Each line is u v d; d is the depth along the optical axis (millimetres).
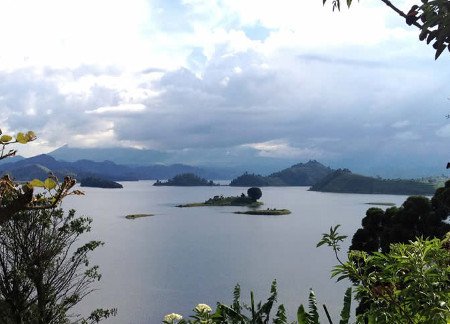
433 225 36938
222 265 142375
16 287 15891
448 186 37688
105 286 113500
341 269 4523
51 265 16906
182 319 7180
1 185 2979
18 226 15844
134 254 163625
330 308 80625
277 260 149000
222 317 6816
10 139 2994
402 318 4223
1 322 15922
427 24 2834
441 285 4133
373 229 40969
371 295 4434
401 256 4090
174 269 136750
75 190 3100
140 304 94500
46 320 16812
